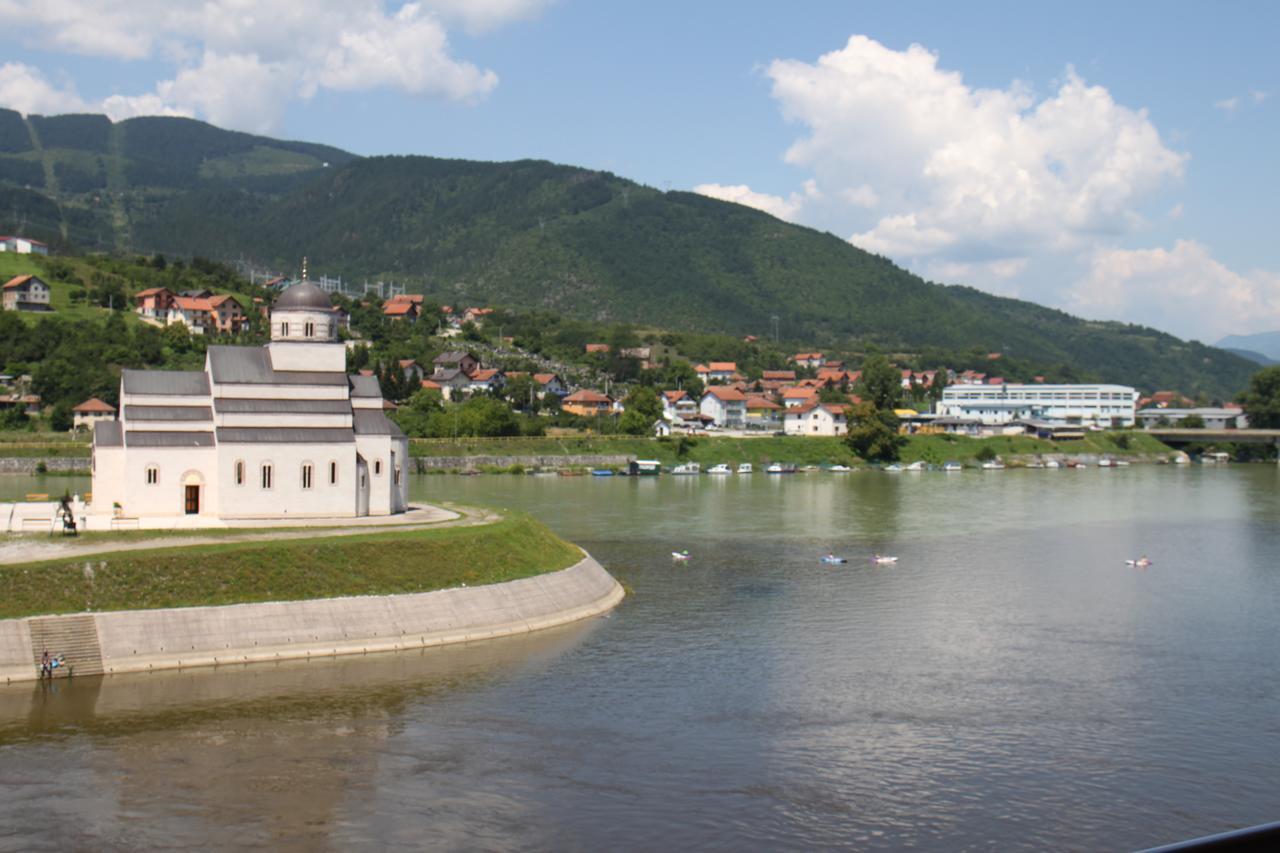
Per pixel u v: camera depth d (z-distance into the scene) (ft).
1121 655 304.91
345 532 349.20
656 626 329.72
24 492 559.79
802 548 474.49
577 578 359.25
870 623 338.34
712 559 443.32
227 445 375.86
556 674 277.64
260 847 182.60
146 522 360.69
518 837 188.34
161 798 199.62
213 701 249.96
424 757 221.25
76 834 185.26
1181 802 206.59
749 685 272.10
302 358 395.75
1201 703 262.67
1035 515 604.49
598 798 204.13
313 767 214.90
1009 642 317.83
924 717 250.57
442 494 644.69
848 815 199.31
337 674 272.10
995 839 191.21
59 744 222.69
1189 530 548.31
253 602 291.38
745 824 194.90
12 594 272.10
